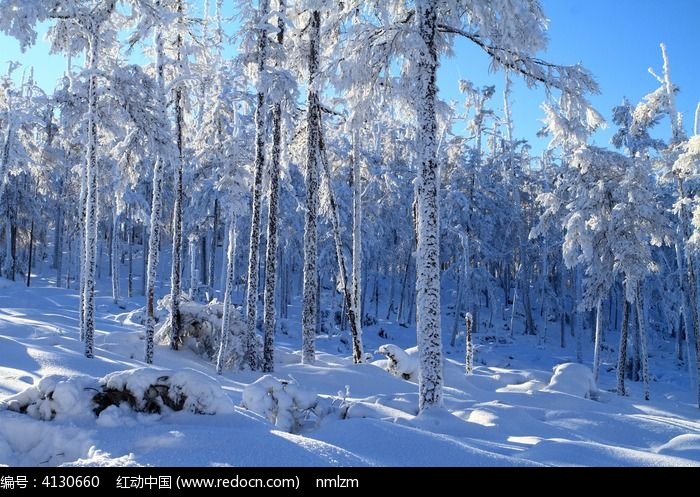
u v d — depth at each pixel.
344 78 10.93
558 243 43.34
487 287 46.94
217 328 18.98
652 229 23.09
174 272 19.69
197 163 23.44
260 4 17.98
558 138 11.39
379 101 12.06
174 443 5.57
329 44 13.14
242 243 39.44
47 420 6.53
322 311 47.19
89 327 14.56
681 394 28.06
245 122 26.31
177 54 18.78
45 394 6.77
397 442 6.30
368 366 18.81
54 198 44.12
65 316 26.23
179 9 18.31
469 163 43.34
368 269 49.28
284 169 21.73
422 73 10.52
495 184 46.69
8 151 28.88
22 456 5.89
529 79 11.18
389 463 5.58
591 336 50.44
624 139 34.06
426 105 10.45
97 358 14.62
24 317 23.98
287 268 43.56
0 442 5.93
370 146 39.66
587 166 23.56
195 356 18.91
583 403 15.38
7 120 29.97
